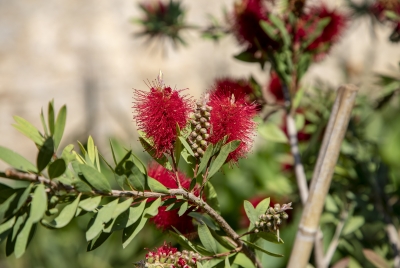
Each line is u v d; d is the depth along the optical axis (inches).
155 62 126.3
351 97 35.2
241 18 43.4
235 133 31.2
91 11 124.7
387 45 126.9
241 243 32.3
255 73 125.8
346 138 51.4
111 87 125.0
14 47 121.3
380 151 61.9
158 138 30.7
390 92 51.6
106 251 74.4
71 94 123.3
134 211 29.2
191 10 122.1
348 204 47.6
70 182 27.8
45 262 76.8
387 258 48.7
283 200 53.3
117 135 124.4
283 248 60.4
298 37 43.9
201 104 30.8
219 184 78.0
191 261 31.1
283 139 45.4
